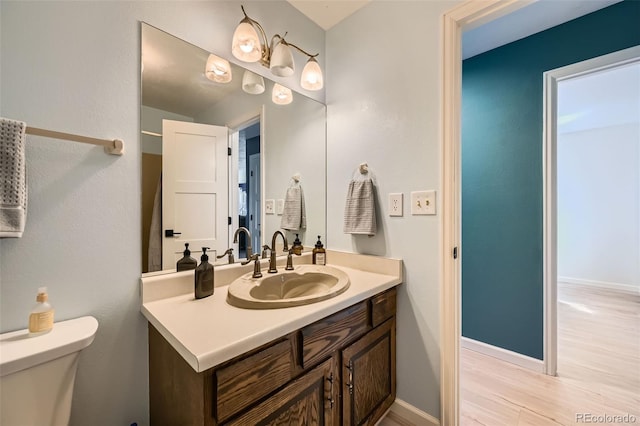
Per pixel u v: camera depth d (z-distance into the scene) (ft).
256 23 4.18
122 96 3.20
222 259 4.25
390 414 4.66
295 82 5.27
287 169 5.12
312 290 4.29
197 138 3.93
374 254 4.93
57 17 2.78
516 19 5.51
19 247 2.60
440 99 4.12
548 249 5.80
